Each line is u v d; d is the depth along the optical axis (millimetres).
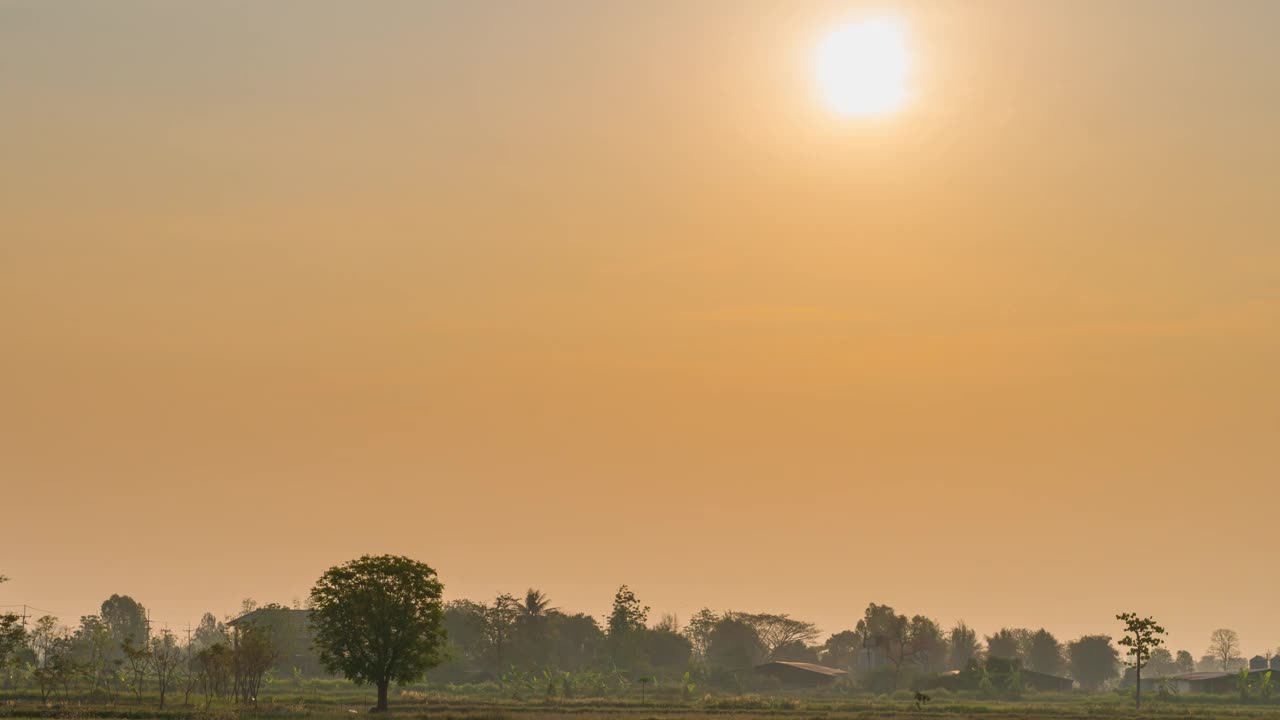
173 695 123750
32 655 141250
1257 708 152625
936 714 127938
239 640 121625
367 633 107812
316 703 120062
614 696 172500
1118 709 143000
